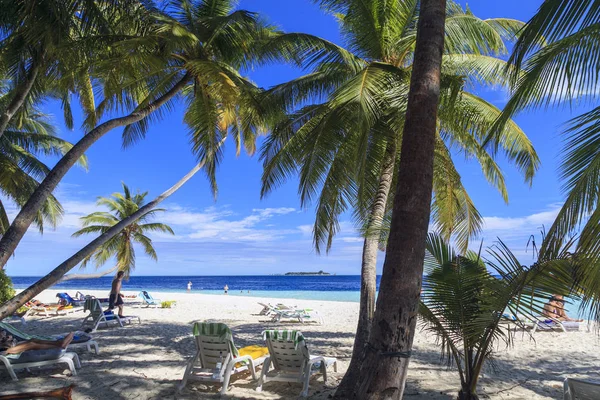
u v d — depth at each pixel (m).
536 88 4.63
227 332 5.90
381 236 5.96
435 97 3.79
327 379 6.60
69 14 6.86
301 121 9.01
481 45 7.93
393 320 3.43
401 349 3.40
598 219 3.50
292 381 5.86
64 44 7.06
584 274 3.67
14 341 6.88
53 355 6.52
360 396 3.40
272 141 9.26
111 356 8.23
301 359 5.99
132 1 7.48
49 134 17.50
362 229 6.36
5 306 5.93
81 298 22.58
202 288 73.19
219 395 5.75
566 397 4.52
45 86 8.79
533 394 6.07
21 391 5.84
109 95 8.14
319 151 8.16
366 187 7.97
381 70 6.64
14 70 7.77
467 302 4.82
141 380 6.42
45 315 15.80
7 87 13.20
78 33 7.83
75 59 7.47
